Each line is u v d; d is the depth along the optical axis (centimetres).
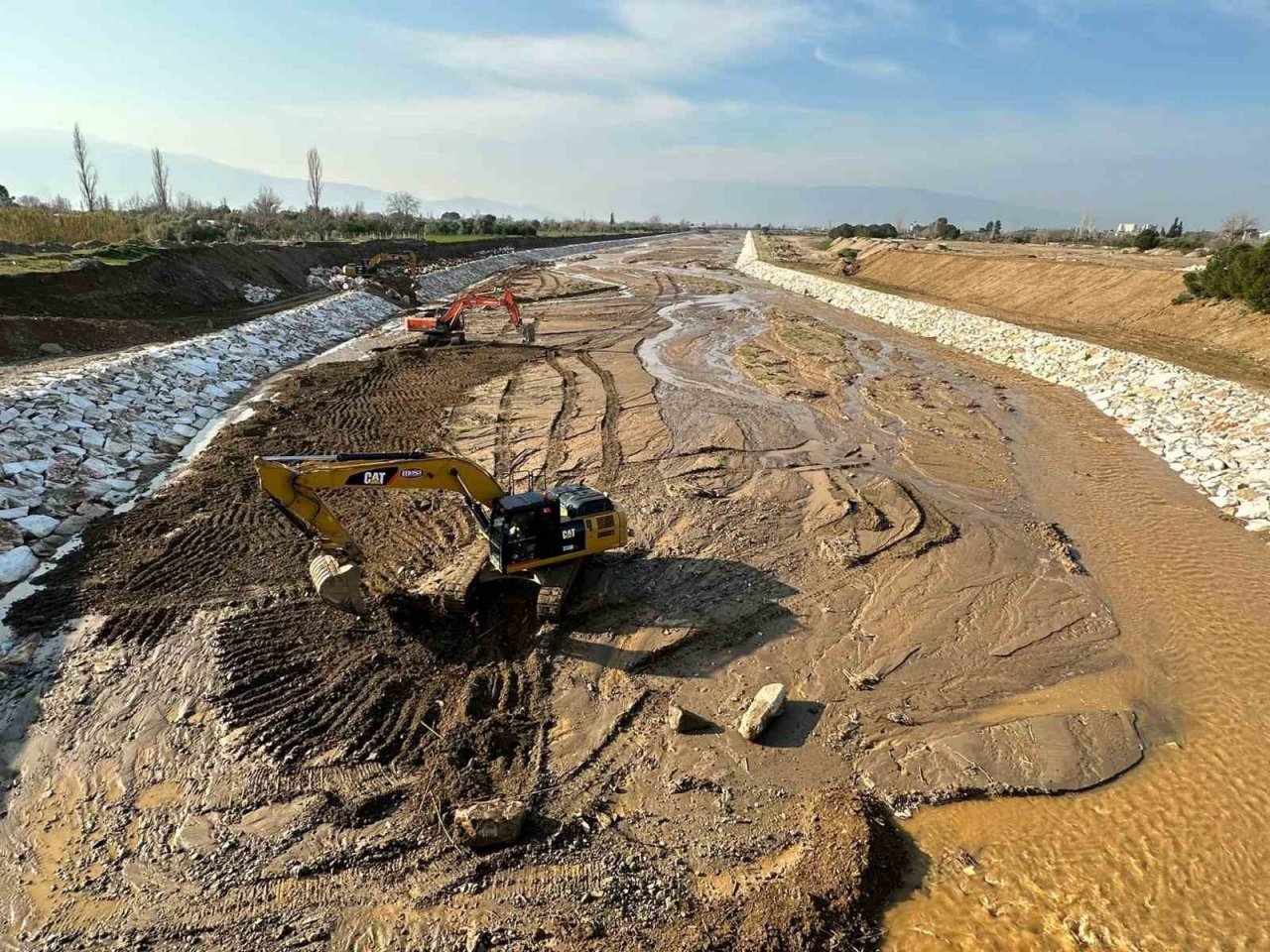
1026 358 3394
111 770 1043
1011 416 2698
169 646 1278
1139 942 827
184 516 1748
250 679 1201
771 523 1825
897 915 857
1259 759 1097
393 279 5275
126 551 1581
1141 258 4991
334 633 1325
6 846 934
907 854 945
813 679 1272
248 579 1484
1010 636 1395
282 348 3381
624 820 987
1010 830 984
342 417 2534
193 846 931
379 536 1703
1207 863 927
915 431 2517
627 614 1434
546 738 1125
